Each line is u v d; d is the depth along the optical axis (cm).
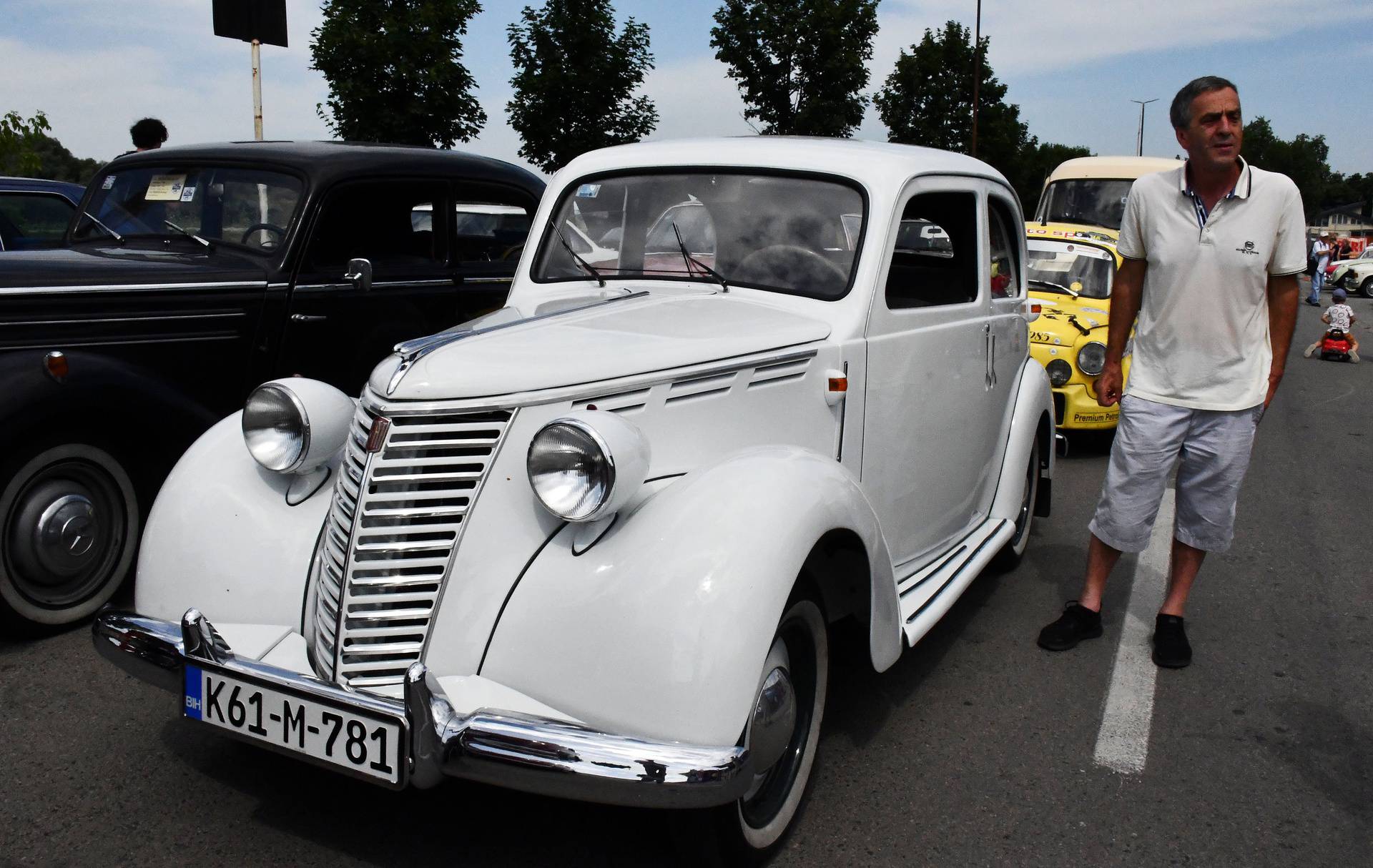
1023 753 333
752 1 2152
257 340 477
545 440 237
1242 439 386
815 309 333
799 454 276
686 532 239
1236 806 305
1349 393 1199
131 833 273
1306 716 363
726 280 353
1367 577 513
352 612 245
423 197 561
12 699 347
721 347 287
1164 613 412
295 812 286
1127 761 329
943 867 270
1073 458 786
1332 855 281
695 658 225
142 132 793
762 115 2186
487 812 288
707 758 220
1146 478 401
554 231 392
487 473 248
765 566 236
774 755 253
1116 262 859
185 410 440
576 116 1412
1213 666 405
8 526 387
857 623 294
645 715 225
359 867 262
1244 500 662
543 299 371
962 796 306
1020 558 512
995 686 382
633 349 274
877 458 345
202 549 282
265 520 286
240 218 507
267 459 286
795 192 353
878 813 295
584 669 231
